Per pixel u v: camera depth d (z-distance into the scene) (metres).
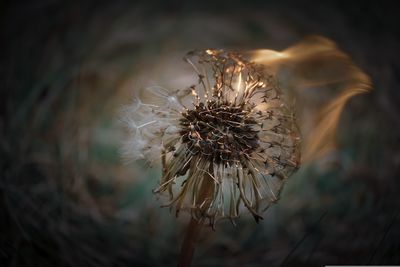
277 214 0.21
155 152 0.17
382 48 0.25
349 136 0.24
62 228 0.20
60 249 0.19
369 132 0.23
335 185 0.22
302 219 0.21
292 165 0.17
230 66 0.17
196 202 0.16
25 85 0.24
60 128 0.23
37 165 0.22
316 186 0.22
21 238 0.19
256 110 0.17
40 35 0.25
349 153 0.23
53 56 0.25
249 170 0.16
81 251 0.19
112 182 0.22
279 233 0.21
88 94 0.25
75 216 0.21
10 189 0.20
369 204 0.21
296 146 0.17
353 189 0.22
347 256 0.19
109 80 0.25
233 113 0.17
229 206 0.17
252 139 0.17
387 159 0.22
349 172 0.22
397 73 0.25
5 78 0.24
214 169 0.16
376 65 0.25
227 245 0.21
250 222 0.21
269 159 0.17
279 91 0.17
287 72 0.24
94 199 0.22
